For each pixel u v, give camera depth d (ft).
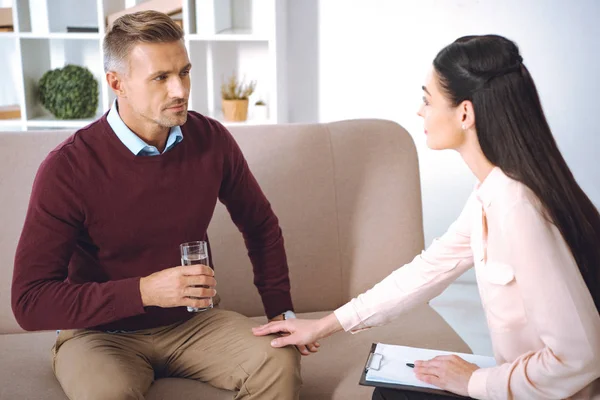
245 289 7.34
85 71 12.01
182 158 6.23
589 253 4.67
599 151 12.03
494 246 4.91
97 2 11.97
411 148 7.67
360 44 12.00
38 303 5.72
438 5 11.75
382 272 7.44
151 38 5.80
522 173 4.70
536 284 4.60
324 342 6.68
